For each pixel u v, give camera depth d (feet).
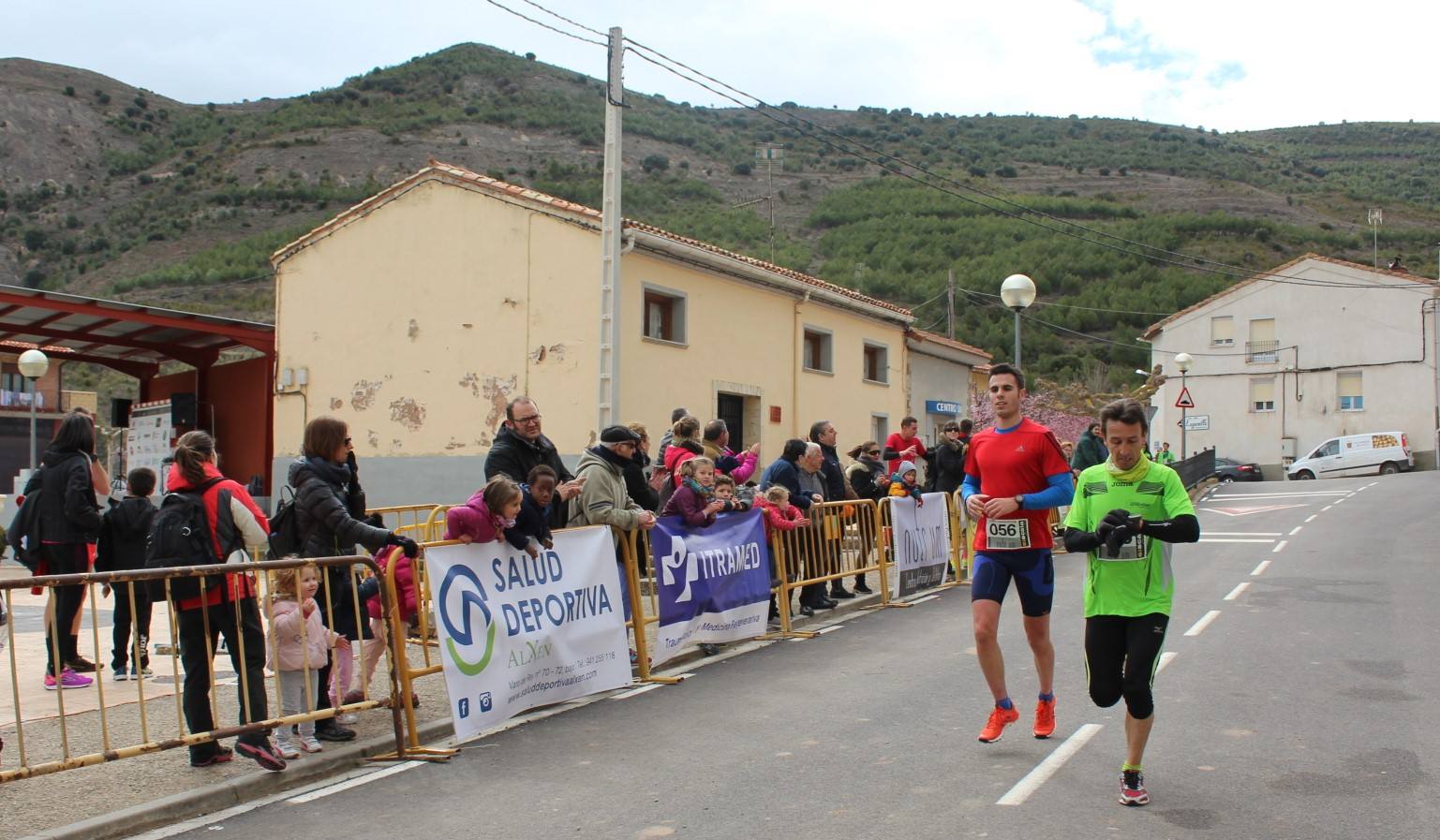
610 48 44.04
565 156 273.54
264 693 18.17
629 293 52.75
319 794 17.12
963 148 308.81
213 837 15.06
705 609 28.07
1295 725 20.06
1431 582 39.70
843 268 179.52
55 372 158.40
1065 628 31.01
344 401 60.13
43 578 14.79
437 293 57.62
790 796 16.17
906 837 14.21
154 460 67.21
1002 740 19.26
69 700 23.09
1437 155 340.80
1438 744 18.62
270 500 61.62
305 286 61.93
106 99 336.70
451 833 14.90
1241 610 33.86
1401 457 130.11
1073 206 220.84
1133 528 15.28
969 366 95.04
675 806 15.83
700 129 316.60
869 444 40.60
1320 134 396.16
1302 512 72.59
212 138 274.16
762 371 63.67
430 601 20.86
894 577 38.37
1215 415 153.89
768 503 32.27
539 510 22.52
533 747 19.65
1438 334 140.15
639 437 29.07
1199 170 294.87
